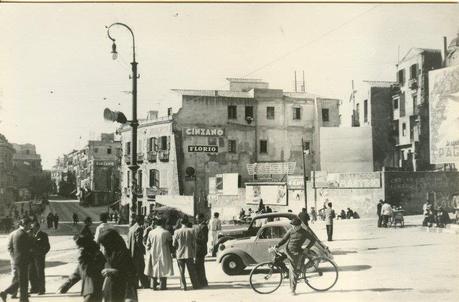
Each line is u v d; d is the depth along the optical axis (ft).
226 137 157.89
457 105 106.93
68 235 132.77
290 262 40.83
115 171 291.99
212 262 63.87
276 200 143.13
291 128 158.51
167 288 45.01
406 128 144.97
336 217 130.93
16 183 273.13
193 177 156.46
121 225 174.60
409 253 61.00
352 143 145.38
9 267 72.59
